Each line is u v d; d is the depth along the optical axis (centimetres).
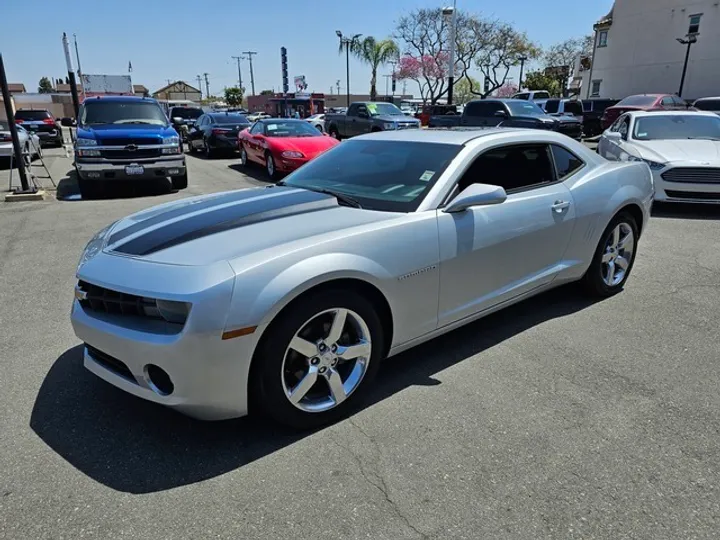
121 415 293
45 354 364
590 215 415
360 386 292
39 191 1016
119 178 1007
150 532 211
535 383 323
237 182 1229
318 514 220
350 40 4281
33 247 640
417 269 301
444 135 381
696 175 764
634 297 466
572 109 2431
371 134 427
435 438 270
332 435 274
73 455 259
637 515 219
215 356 237
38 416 291
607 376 331
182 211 327
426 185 328
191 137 1967
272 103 3934
